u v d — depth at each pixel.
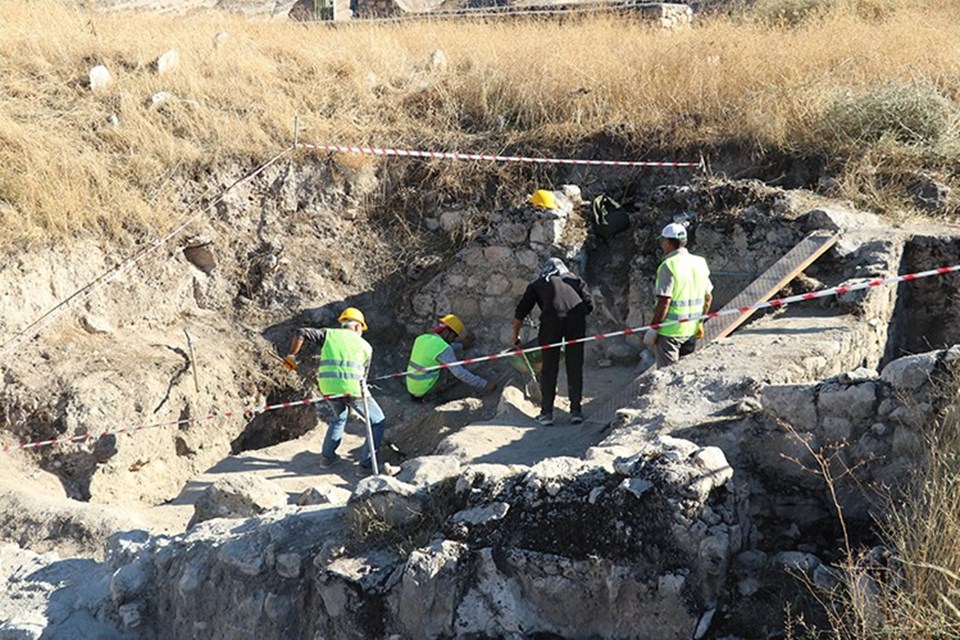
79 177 11.68
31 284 10.67
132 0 27.88
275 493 7.18
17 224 10.79
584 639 4.79
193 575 5.54
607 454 6.04
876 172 11.57
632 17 18.94
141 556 5.85
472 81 14.40
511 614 4.82
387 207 13.13
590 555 4.75
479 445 8.65
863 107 12.16
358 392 9.28
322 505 5.99
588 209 11.96
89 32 15.32
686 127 12.86
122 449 9.73
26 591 6.02
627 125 12.96
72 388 9.90
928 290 10.09
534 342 10.94
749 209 10.88
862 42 14.38
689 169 12.51
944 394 5.24
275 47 15.45
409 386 11.00
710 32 15.59
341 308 12.22
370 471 9.44
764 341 8.53
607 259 11.76
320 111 13.98
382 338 12.20
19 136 11.82
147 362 10.62
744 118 12.66
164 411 10.38
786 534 5.38
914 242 10.09
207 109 13.41
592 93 13.65
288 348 11.80
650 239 11.43
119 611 5.68
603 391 10.37
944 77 13.05
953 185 11.29
